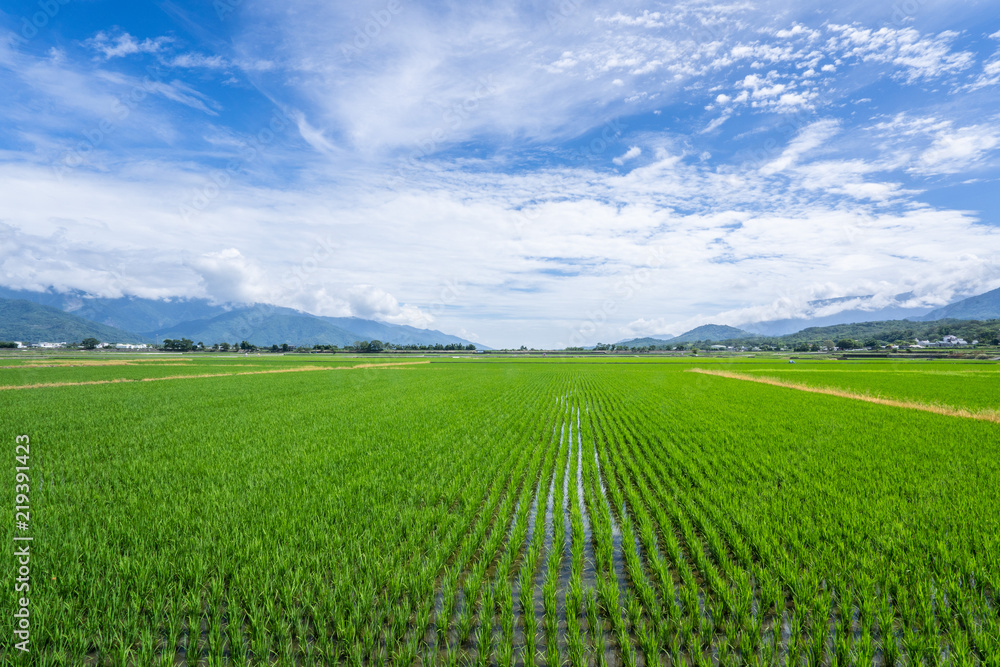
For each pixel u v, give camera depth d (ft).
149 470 37.58
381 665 15.66
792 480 35.01
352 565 21.36
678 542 25.27
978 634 16.30
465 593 20.03
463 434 54.65
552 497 33.58
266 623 17.22
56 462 40.14
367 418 66.54
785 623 18.17
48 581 18.88
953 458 41.75
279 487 33.12
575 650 15.98
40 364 209.77
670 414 71.31
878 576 20.29
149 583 19.27
